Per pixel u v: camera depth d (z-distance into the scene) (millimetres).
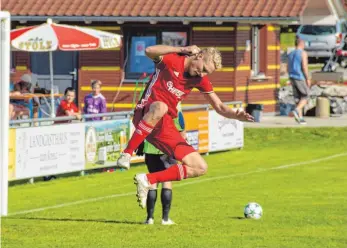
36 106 36844
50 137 26484
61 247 15141
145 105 15617
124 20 40750
